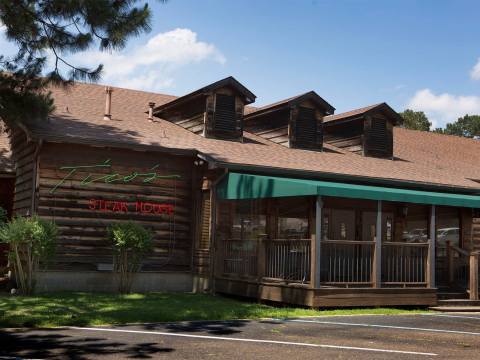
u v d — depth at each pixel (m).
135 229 17.77
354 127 25.58
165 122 23.66
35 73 17.27
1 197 21.28
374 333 12.09
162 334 11.41
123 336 11.10
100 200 18.61
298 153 22.59
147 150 18.61
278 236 20.33
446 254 19.92
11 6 16.78
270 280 16.69
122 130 20.12
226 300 17.20
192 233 19.94
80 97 23.94
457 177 24.66
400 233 23.08
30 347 9.91
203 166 19.86
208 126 22.05
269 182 16.81
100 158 18.72
